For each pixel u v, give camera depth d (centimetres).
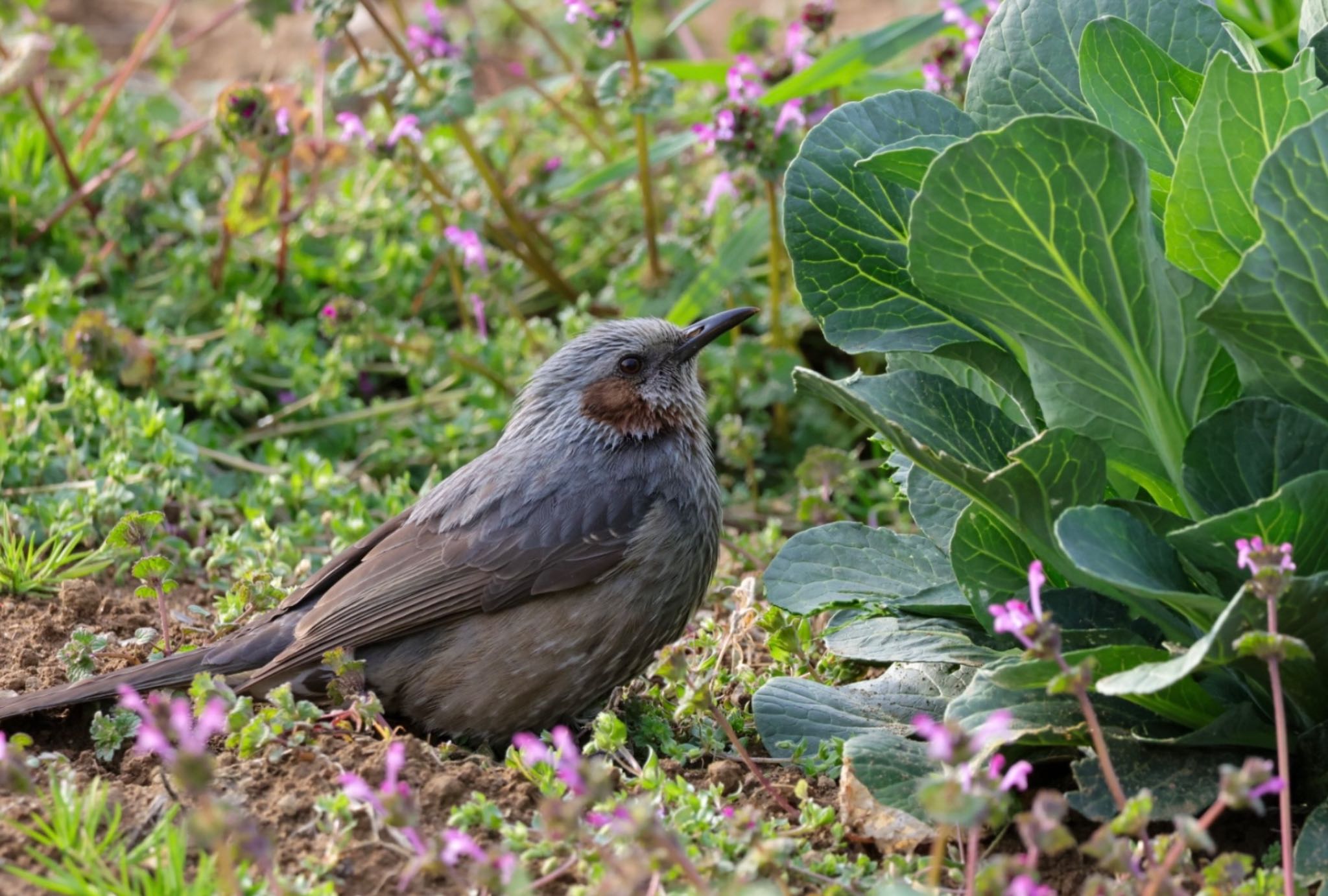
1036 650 703
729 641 1081
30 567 1175
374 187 1717
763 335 1653
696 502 1075
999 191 773
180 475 1338
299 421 1514
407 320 1655
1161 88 888
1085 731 817
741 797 903
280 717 868
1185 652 810
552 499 1032
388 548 1051
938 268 812
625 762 931
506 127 1855
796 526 1430
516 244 1706
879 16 2227
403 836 787
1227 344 772
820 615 1152
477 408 1527
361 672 953
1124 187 763
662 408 1097
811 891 782
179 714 701
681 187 1820
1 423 1335
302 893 723
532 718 1031
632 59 1434
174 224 1655
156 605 1182
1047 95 945
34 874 747
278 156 1507
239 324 1527
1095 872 804
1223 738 811
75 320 1477
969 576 870
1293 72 742
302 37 2297
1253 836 821
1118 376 831
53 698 956
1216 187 769
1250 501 792
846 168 931
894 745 857
